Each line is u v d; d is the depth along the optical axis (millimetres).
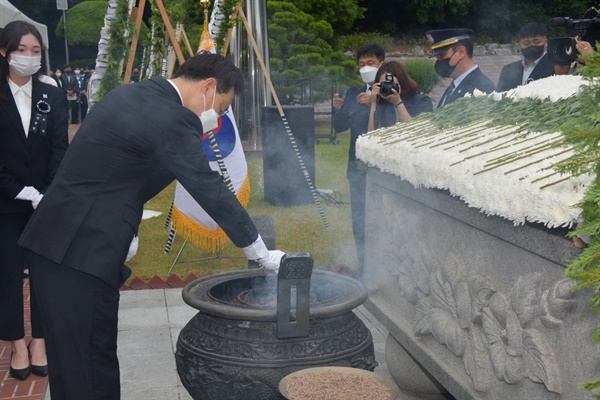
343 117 5184
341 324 2604
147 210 8195
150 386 3533
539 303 1985
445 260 2582
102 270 2381
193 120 2492
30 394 3492
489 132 2617
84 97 20797
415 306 2963
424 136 2955
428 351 2752
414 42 25281
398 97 4445
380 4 25000
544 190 1795
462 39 4195
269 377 2471
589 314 1779
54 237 2398
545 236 1885
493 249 2256
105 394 2475
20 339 3662
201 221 5266
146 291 5148
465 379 2471
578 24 3658
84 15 25000
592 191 1511
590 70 1687
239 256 6090
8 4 10891
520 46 4801
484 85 4148
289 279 2402
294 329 2451
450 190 2330
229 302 2676
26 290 5254
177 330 4348
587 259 1466
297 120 8289
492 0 21906
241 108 12703
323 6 19516
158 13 6465
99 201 2412
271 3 17125
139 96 2482
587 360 1790
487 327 2240
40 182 3596
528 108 2699
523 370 2086
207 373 2549
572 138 1566
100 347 2447
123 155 2406
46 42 13117
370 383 2342
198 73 2582
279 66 16438
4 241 3531
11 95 3484
